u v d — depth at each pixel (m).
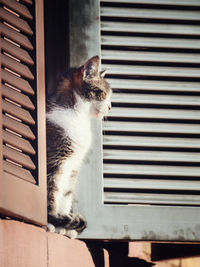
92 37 4.84
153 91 4.83
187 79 4.86
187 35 4.91
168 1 4.93
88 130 5.22
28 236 3.81
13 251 3.63
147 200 4.70
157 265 5.09
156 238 4.62
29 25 4.16
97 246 4.79
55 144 5.10
